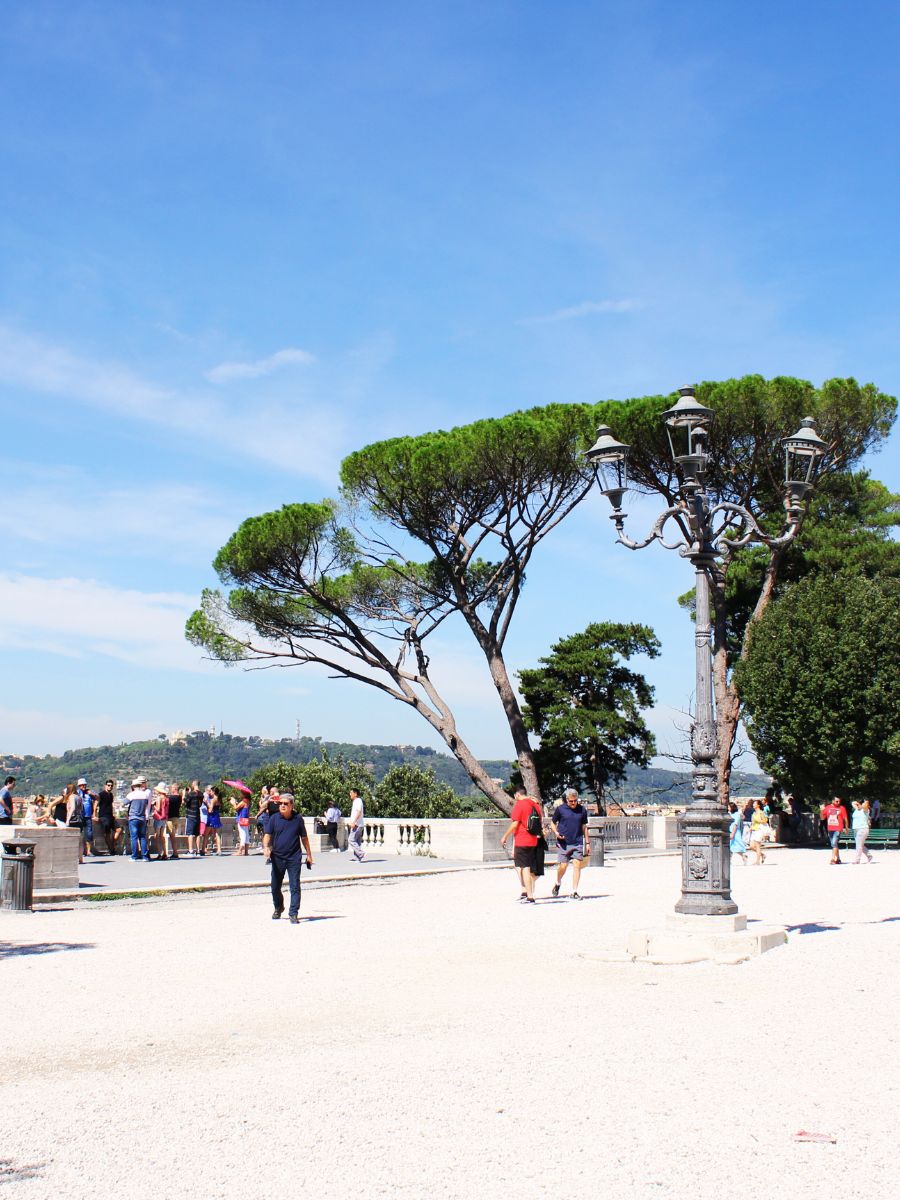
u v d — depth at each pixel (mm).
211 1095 6594
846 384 31328
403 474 31016
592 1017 8875
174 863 26969
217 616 34875
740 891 20250
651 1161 5395
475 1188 5031
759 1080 6891
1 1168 5328
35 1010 9352
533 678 51812
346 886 23000
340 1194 4961
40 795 29422
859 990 10086
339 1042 8023
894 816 40219
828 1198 4922
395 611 34906
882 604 33250
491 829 29703
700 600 13484
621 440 31625
